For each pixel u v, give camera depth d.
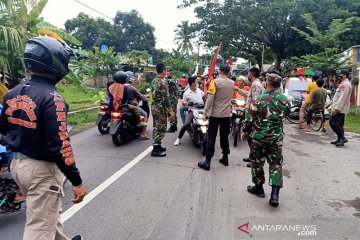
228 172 5.77
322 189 5.16
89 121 11.18
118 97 7.36
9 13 8.58
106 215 4.00
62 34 9.92
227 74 5.88
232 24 25.64
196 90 7.93
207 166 5.86
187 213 4.11
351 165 6.59
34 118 2.33
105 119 8.84
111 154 6.78
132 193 4.70
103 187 4.90
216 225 3.83
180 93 12.92
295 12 23.36
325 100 10.51
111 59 30.64
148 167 5.92
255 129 4.51
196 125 7.03
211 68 9.52
